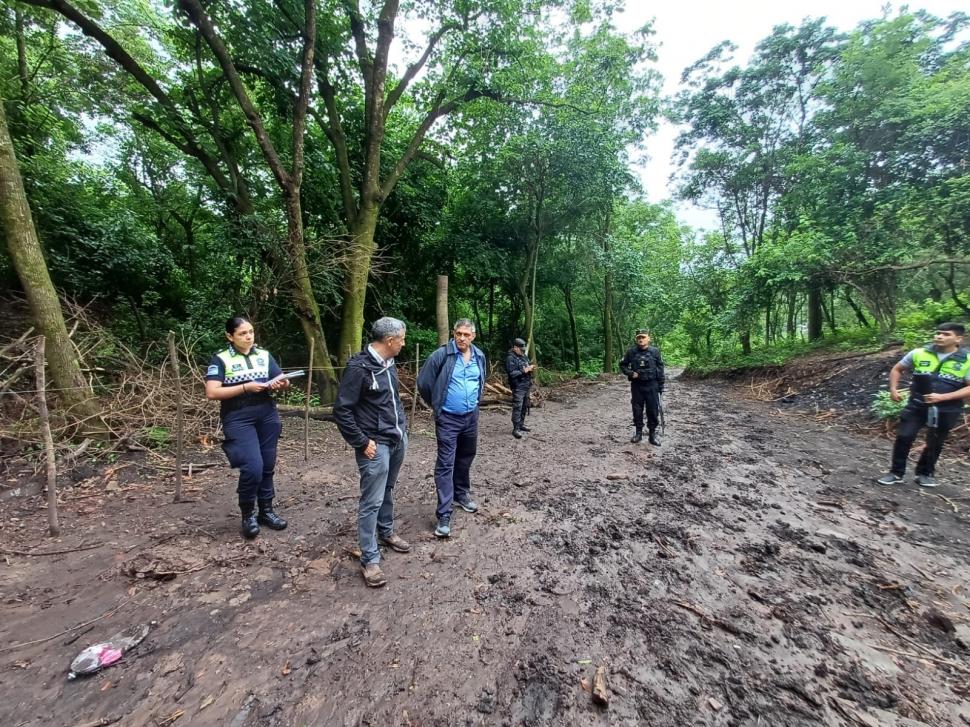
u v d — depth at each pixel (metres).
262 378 3.28
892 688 2.01
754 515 3.87
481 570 2.96
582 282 17.20
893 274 9.59
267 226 7.72
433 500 4.17
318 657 2.14
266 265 8.03
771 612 2.54
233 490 4.26
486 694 1.94
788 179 12.56
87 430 4.81
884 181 10.09
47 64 10.20
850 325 13.88
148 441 5.19
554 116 10.69
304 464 5.21
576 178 11.15
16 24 9.05
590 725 1.79
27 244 4.65
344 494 4.27
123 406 5.39
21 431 4.59
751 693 1.97
